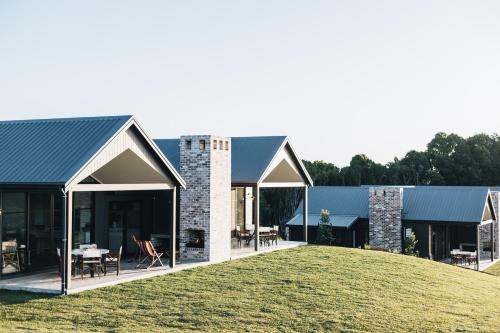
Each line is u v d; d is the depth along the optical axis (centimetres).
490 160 7788
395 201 3994
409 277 2362
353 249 3027
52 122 2081
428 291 2156
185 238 2448
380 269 2450
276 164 2936
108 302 1691
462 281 2509
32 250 2098
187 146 2462
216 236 2441
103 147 1850
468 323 1753
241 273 2175
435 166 8044
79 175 1756
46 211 2169
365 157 8375
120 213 2591
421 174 7969
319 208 4566
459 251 3856
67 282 1734
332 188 4719
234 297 1830
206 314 1648
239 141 3052
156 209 2831
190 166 2452
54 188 1742
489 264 3950
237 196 3234
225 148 2519
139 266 2220
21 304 1633
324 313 1727
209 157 2411
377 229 4062
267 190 7350
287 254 2681
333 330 1590
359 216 4369
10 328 1418
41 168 1803
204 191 2417
